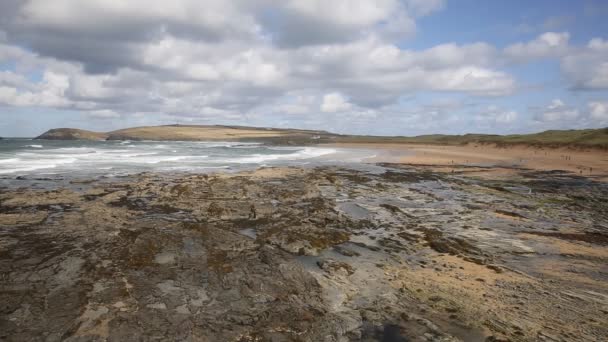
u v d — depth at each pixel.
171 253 10.26
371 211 16.67
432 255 11.25
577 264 10.64
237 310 7.41
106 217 13.91
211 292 8.14
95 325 6.71
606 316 7.56
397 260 10.76
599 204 18.84
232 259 10.06
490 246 12.17
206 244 11.04
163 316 7.07
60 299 7.60
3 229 12.15
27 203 15.72
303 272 9.39
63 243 10.93
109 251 10.35
